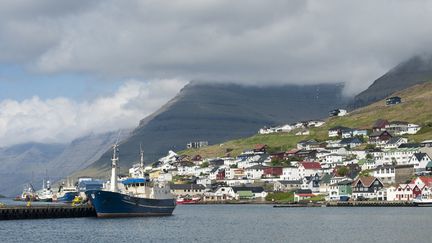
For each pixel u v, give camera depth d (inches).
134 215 7677.2
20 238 5275.6
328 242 5064.0
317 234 5713.6
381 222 6953.7
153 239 5324.8
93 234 5629.9
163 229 6230.3
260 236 5585.6
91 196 7465.6
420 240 5088.6
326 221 7322.8
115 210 7495.1
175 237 5492.1
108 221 7042.3
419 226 6328.7
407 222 6884.8
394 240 5108.3
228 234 5787.4
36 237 5359.3
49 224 6624.0
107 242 5078.7
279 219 7854.3
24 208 7377.0
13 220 7165.4
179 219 7741.1
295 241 5172.2
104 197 7372.1
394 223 6766.7
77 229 6067.9
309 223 7047.2
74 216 7701.8
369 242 5007.4
